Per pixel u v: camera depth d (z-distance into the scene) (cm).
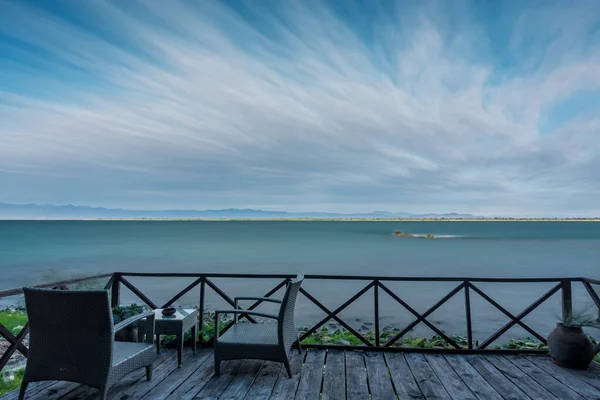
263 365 371
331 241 4731
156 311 409
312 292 1323
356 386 317
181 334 367
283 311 334
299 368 361
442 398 293
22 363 486
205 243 4272
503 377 337
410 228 11219
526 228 11931
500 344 742
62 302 263
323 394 301
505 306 1093
